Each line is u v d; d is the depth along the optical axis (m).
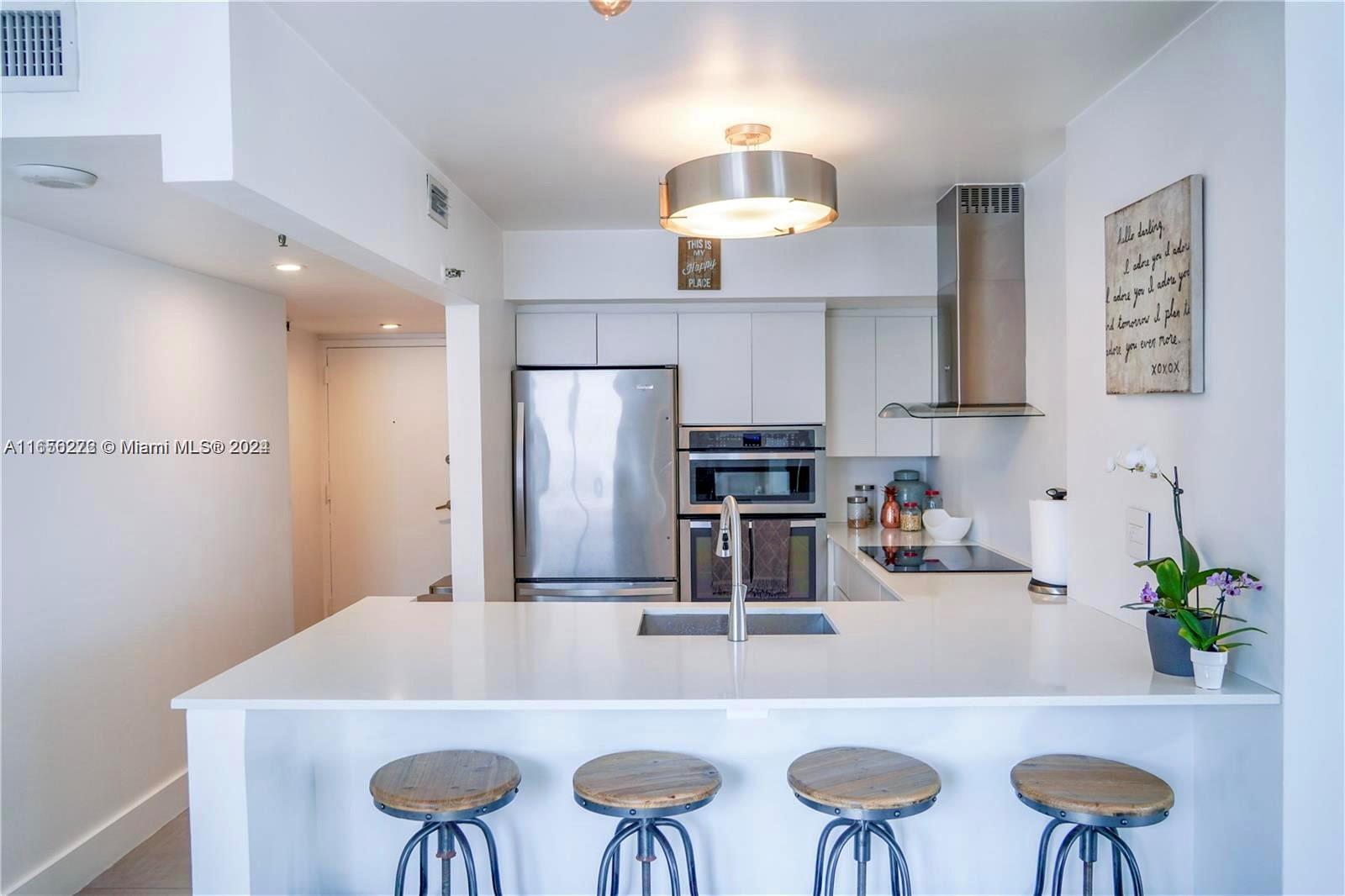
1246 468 1.80
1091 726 2.13
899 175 3.08
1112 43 2.05
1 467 2.39
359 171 2.25
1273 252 1.71
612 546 3.96
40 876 2.49
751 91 2.29
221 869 1.88
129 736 2.92
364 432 5.50
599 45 1.99
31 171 1.90
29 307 2.50
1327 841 1.74
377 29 1.90
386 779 1.91
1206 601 1.97
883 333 4.46
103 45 1.66
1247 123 1.78
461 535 3.46
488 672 2.02
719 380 4.06
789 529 4.04
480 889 2.19
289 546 4.09
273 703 1.83
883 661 2.08
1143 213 2.11
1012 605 2.69
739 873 2.16
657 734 2.16
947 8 1.85
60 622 2.60
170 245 2.81
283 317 4.04
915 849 2.14
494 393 3.68
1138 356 2.14
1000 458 3.64
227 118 1.64
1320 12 1.66
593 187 3.15
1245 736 1.86
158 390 3.12
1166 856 2.12
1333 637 1.71
